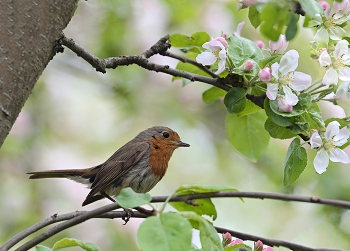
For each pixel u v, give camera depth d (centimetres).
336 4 604
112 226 1196
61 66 1471
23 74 504
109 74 1417
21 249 495
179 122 1466
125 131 1463
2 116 493
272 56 602
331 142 586
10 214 1249
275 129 629
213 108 1482
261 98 630
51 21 523
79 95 1480
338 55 604
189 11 1320
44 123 1417
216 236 444
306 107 597
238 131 812
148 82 1425
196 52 755
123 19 1316
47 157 1372
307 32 1207
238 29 684
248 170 1435
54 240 1177
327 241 1244
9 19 500
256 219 1386
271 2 479
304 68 1195
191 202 585
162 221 421
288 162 591
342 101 676
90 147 1448
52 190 1284
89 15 1320
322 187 1244
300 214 1362
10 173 1301
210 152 1480
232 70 611
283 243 609
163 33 1334
